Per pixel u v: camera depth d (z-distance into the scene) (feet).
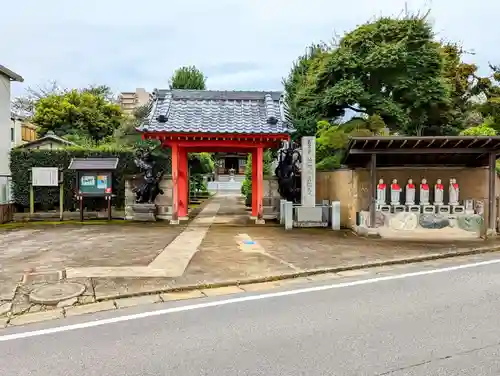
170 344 13.53
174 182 45.88
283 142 48.44
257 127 44.91
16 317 16.67
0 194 51.24
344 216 43.75
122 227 43.62
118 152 58.85
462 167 39.68
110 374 11.48
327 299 18.62
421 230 36.45
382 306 17.40
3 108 54.19
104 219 50.16
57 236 37.11
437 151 35.47
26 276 22.18
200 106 48.75
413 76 55.26
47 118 100.07
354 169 40.86
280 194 48.39
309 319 15.85
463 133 54.29
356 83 54.13
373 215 36.50
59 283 20.83
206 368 11.73
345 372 11.34
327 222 43.16
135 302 18.52
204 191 102.01
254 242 33.58
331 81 58.44
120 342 13.78
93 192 48.57
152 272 23.22
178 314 16.71
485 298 18.34
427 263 27.04
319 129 60.59
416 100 55.83
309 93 60.64
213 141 45.52
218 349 13.06
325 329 14.71
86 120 102.94
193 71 100.73
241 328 14.94
